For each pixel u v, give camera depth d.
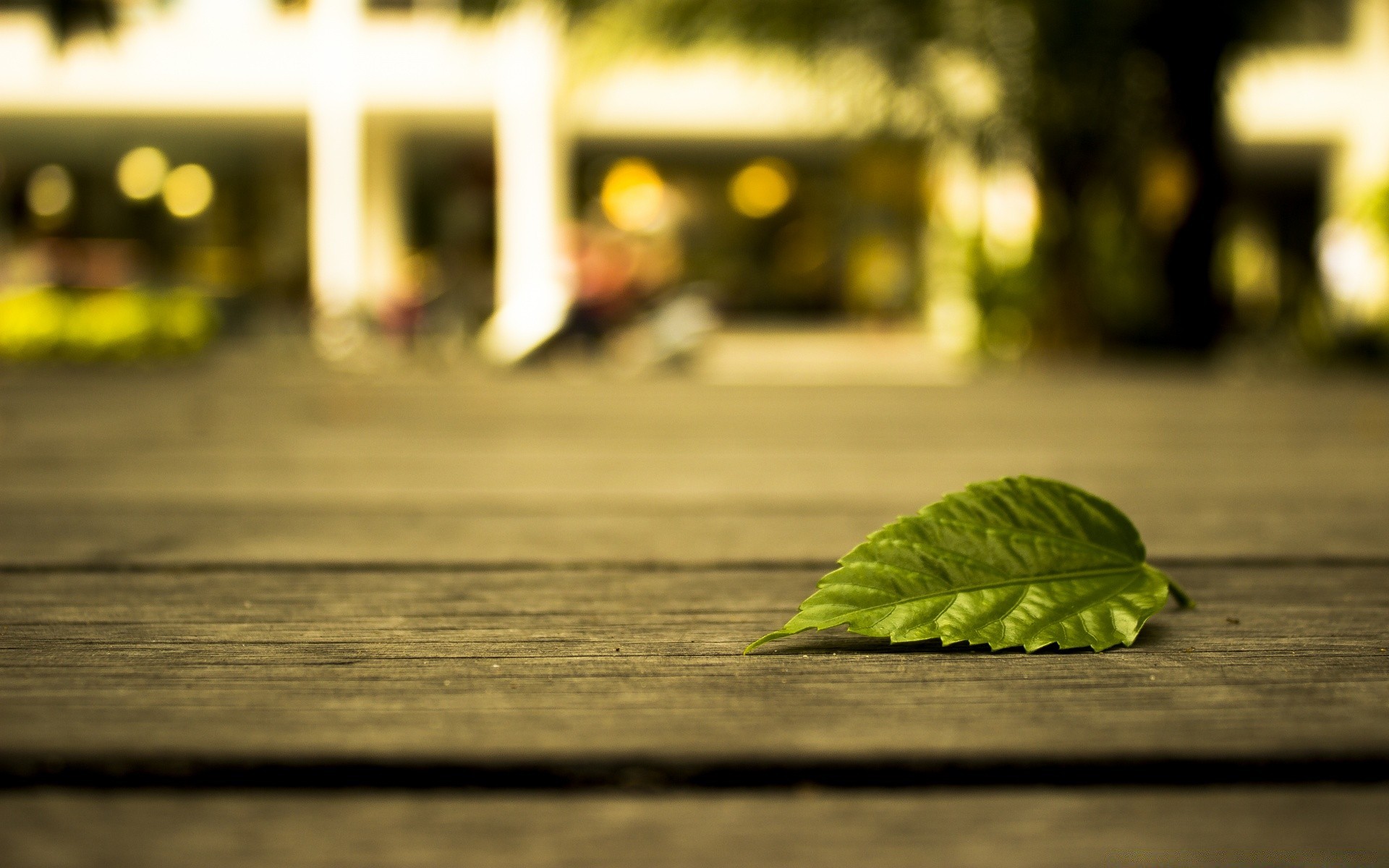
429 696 0.70
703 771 0.56
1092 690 0.71
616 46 8.02
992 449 2.83
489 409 4.33
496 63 13.08
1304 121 13.20
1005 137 7.53
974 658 0.79
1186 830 0.51
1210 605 1.00
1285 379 6.11
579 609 1.01
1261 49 7.29
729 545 1.45
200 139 15.39
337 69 13.23
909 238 13.85
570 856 0.48
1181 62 6.91
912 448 2.88
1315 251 8.41
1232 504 1.81
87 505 1.84
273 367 8.78
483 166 15.23
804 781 0.56
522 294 13.15
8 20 13.13
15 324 8.68
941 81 7.56
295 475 2.30
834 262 15.55
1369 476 2.22
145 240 15.77
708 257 15.60
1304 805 0.54
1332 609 0.98
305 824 0.51
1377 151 13.13
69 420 3.79
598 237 9.29
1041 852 0.49
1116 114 7.13
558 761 0.57
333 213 13.36
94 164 15.70
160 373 7.68
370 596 1.07
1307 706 0.67
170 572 1.21
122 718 0.65
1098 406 4.37
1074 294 7.82
